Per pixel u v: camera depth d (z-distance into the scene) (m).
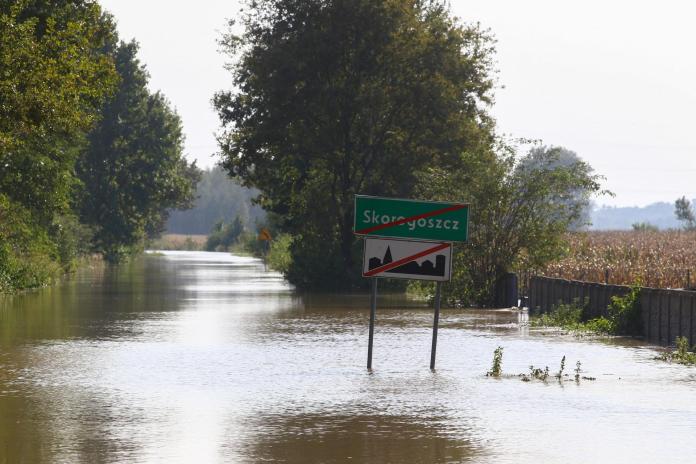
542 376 38.69
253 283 121.12
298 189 131.25
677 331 51.69
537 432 27.58
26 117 64.88
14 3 70.31
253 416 30.00
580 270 84.62
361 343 51.12
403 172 120.81
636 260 103.25
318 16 119.69
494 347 49.88
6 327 59.34
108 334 55.19
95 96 78.31
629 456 24.55
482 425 28.66
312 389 35.41
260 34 124.12
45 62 66.38
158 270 166.25
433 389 35.47
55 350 47.25
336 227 127.38
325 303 85.00
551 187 86.06
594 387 36.00
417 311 76.06
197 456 24.53
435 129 120.62
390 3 117.06
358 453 24.95
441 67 120.25
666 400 33.03
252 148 124.94
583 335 57.00
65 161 108.38
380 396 33.88
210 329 58.66
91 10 92.69
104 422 28.89
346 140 121.44
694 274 76.56
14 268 100.75
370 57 118.94
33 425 28.39
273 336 54.59
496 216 86.44
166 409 31.16
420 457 24.50
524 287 89.38
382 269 40.12
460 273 86.12
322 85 118.88
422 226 40.16
